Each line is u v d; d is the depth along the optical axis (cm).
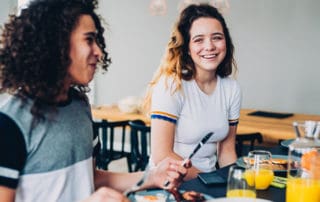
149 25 504
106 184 142
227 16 468
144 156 296
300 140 139
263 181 144
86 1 118
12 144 101
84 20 114
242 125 312
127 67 523
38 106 107
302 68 442
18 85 109
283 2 441
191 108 197
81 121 122
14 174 102
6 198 101
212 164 204
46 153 110
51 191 114
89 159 126
